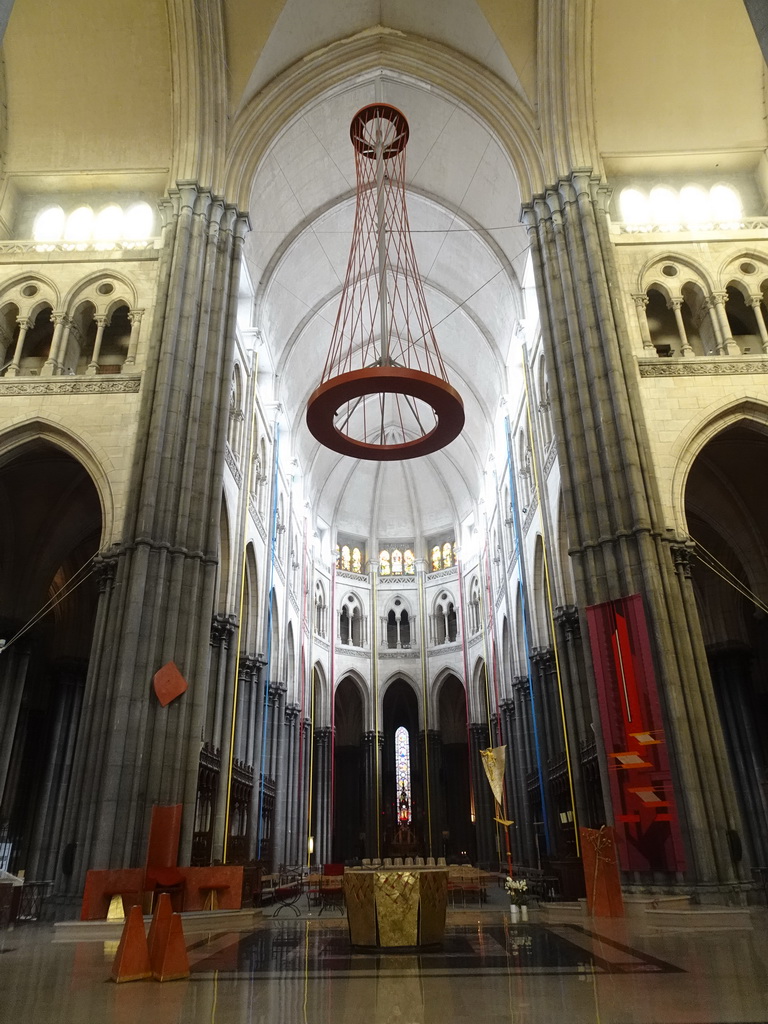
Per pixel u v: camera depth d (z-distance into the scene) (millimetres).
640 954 8773
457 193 31094
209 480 20578
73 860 16438
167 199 23844
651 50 25219
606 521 19562
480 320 35938
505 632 37562
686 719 17156
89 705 17750
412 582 49312
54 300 23016
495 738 39500
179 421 20469
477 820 41656
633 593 18422
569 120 24859
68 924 13820
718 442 24125
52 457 23641
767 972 7129
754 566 25625
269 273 31078
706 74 25375
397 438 49188
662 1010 5395
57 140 25766
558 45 25078
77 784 17156
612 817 17219
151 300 22797
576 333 22109
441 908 10328
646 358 21484
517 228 29641
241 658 29062
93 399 21203
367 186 31453
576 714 23812
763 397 21062
